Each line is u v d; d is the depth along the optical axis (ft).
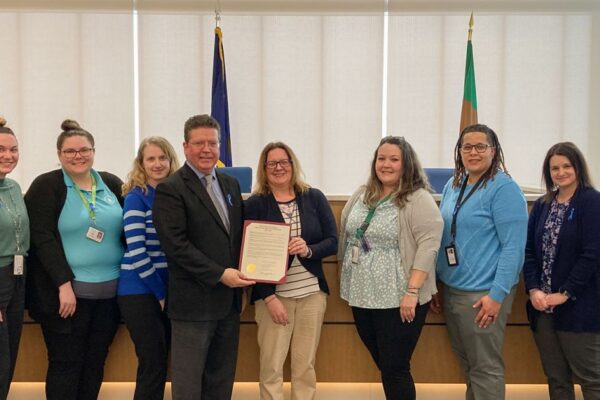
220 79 17.49
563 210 7.31
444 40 18.43
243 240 7.15
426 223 7.12
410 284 7.12
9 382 7.13
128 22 18.31
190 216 6.69
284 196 7.60
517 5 18.33
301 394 7.73
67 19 18.29
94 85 18.39
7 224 6.89
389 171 7.33
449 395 8.91
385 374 7.48
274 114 18.58
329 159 18.65
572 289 7.06
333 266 8.61
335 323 8.69
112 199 7.75
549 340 7.57
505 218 7.02
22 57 18.35
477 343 7.25
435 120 18.54
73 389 7.60
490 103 18.56
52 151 18.48
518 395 8.89
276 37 18.48
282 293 7.45
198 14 18.38
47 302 7.35
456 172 7.79
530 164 18.62
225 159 17.42
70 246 7.36
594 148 18.58
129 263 7.40
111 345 8.59
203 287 6.73
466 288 7.26
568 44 18.47
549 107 18.56
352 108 18.57
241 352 8.66
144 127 18.51
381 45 18.45
